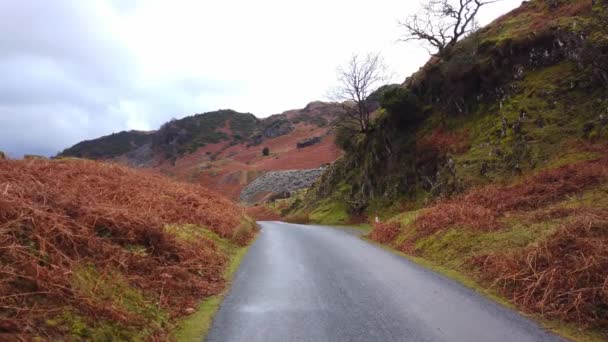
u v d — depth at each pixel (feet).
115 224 29.76
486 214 47.11
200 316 24.23
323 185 156.04
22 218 21.79
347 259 43.62
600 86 66.44
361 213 113.50
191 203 57.88
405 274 35.40
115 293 21.83
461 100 95.30
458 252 40.47
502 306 25.64
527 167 64.54
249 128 625.00
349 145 144.36
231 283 32.53
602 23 69.00
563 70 75.10
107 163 66.03
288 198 213.25
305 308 25.39
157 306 23.75
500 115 80.33
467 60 93.71
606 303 22.53
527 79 80.79
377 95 156.46
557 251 28.71
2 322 14.78
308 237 66.85
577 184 46.50
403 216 69.67
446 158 86.99
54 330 16.01
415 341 19.76
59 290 18.12
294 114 646.33
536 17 92.43
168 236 34.42
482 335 20.57
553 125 67.72
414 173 98.58
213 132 588.91
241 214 76.18
